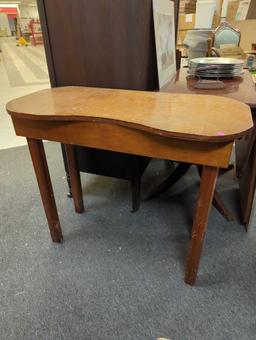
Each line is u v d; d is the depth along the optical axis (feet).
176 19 5.77
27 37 43.50
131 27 3.42
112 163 4.45
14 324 3.02
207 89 3.92
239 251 3.88
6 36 53.06
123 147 2.73
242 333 2.86
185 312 3.09
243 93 3.60
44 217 4.68
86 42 3.74
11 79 15.98
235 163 5.48
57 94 3.49
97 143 2.84
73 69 4.02
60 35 3.79
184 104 2.91
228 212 4.47
